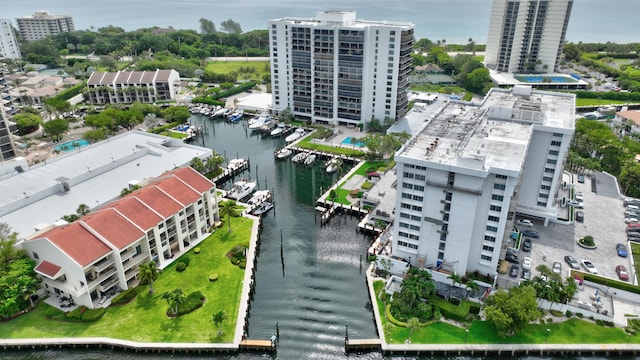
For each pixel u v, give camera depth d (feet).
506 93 535.60
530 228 449.06
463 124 434.30
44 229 399.03
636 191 515.91
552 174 436.35
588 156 606.14
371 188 527.40
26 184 509.35
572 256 409.49
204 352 330.54
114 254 365.20
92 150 603.67
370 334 348.79
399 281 388.78
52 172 538.47
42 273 351.67
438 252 384.27
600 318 348.38
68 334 337.31
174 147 632.79
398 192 375.66
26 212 452.35
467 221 357.61
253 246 442.50
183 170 469.16
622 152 578.66
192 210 438.81
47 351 332.60
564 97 513.45
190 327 344.69
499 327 323.37
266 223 496.23
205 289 384.27
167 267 409.90
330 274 415.64
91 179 522.88
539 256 408.87
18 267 355.77
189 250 434.30
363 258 437.17
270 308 375.45
